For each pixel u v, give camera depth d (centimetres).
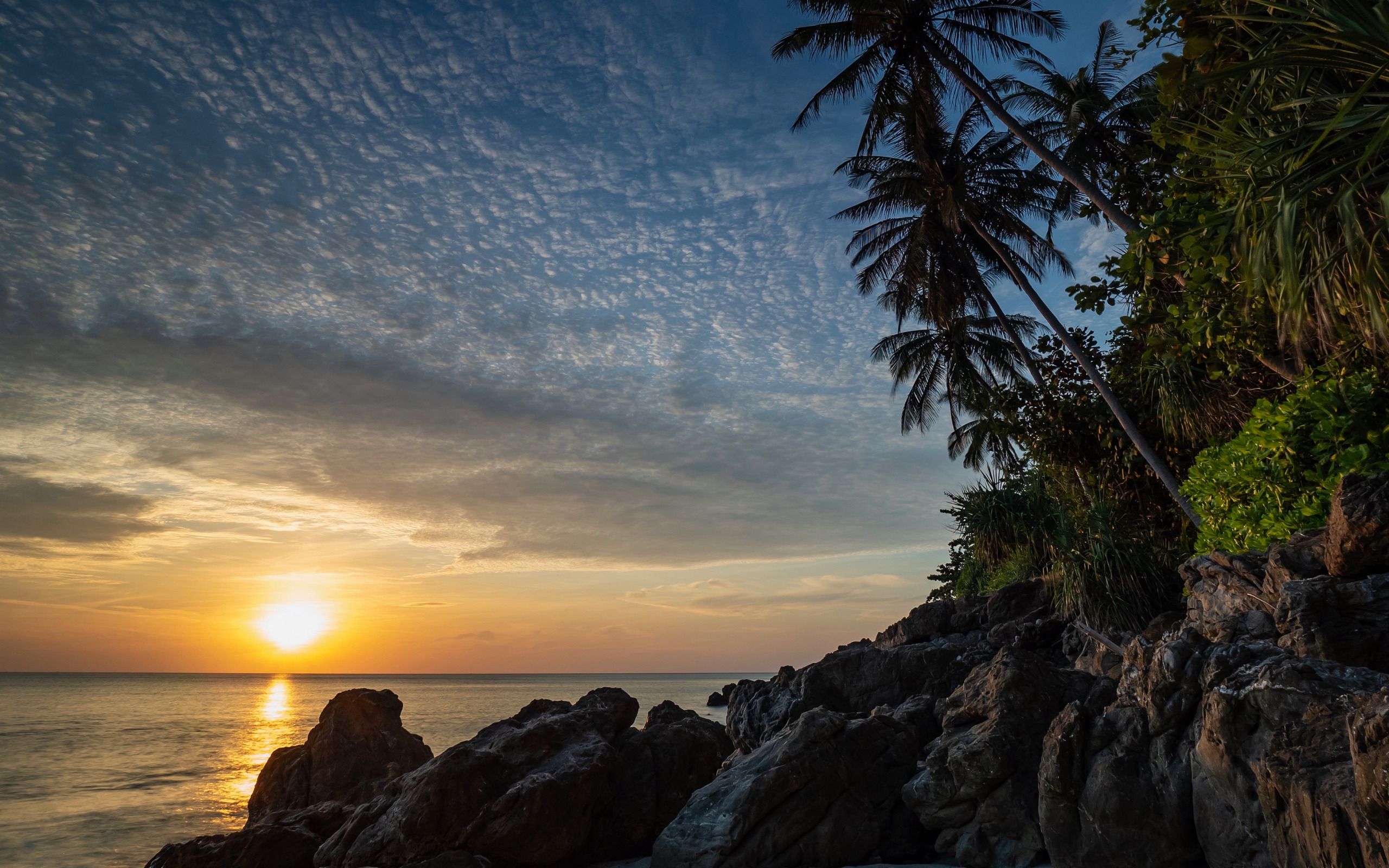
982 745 933
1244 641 775
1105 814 766
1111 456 1852
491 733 1519
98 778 3173
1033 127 2778
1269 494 986
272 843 1243
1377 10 452
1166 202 879
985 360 3522
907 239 3084
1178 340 1043
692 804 1097
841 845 1020
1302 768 556
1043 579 1852
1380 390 854
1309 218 546
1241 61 614
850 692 1742
